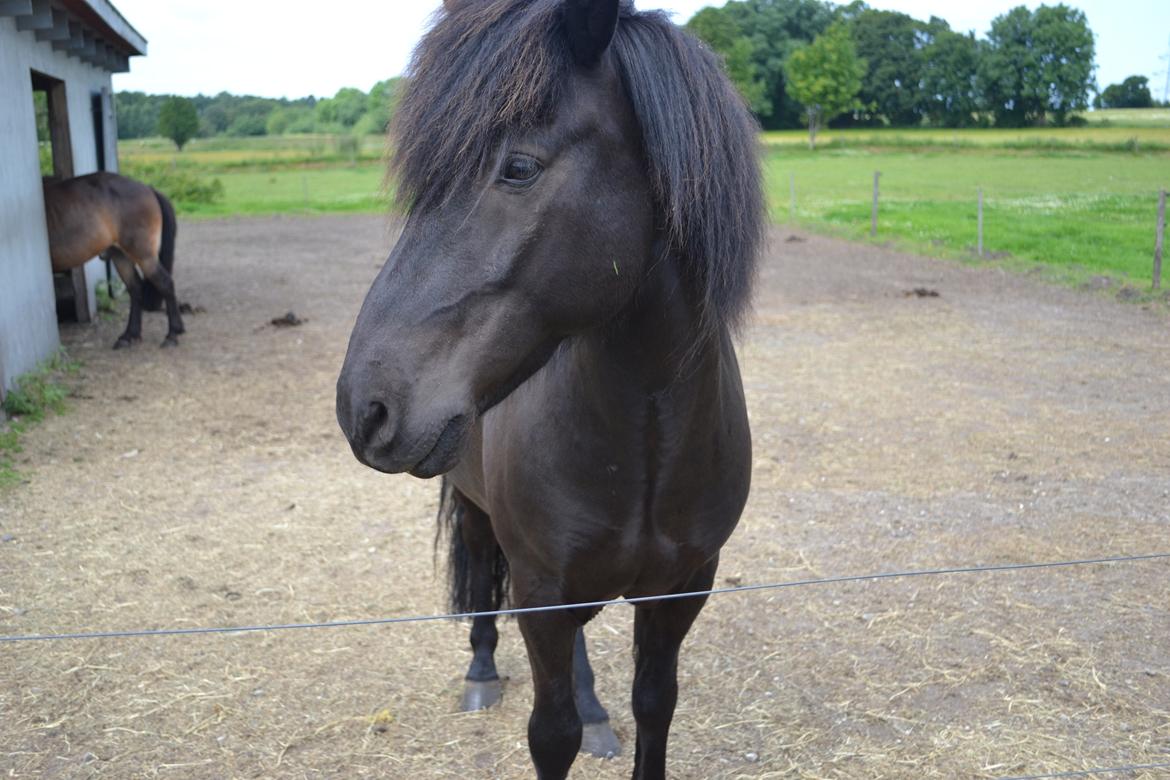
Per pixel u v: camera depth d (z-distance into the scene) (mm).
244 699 3326
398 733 3133
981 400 7078
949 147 47812
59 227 8430
